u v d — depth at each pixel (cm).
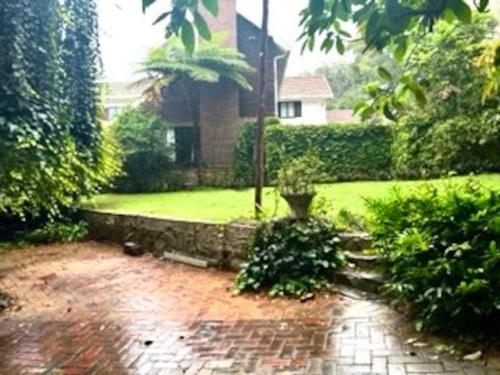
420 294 379
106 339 402
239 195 1088
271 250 529
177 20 156
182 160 1526
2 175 582
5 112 526
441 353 334
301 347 361
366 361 330
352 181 1294
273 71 1523
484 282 337
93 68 861
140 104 1456
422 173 1075
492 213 363
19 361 364
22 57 546
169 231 725
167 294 530
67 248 840
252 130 1395
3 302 519
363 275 488
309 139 1352
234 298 502
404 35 178
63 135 672
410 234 390
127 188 1329
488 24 764
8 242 885
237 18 1527
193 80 1421
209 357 352
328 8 171
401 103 213
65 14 695
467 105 881
